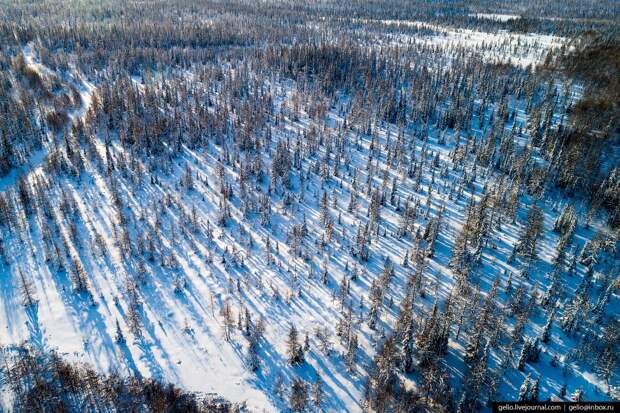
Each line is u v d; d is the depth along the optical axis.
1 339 95.31
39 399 82.06
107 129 185.88
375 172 163.62
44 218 131.38
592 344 88.81
